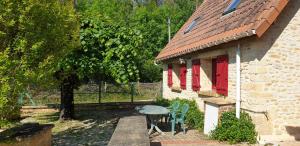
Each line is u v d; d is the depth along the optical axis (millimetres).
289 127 10508
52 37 8898
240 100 11039
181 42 17922
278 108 10500
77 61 13359
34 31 8445
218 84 12812
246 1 12273
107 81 20406
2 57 7531
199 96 14898
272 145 9906
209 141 10727
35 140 8859
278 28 10492
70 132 13539
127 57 13438
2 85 7602
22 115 18641
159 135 12203
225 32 11719
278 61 10484
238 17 11719
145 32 37781
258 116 10398
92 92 23578
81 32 13281
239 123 10586
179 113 13445
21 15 8047
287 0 9594
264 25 9562
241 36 10031
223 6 14953
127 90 24516
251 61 10516
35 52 8406
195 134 12352
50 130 10281
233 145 10109
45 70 8500
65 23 9586
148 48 37812
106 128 14414
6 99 7633
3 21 7938
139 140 7422
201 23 16703
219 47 12492
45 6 8586
